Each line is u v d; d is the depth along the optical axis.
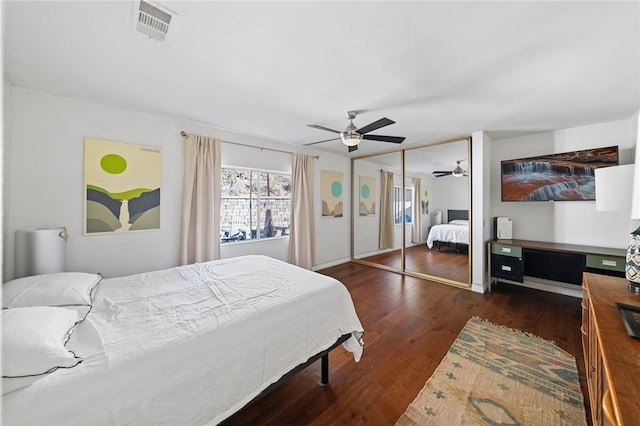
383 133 3.62
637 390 0.83
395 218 5.53
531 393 1.75
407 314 2.93
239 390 1.35
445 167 5.19
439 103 2.57
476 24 1.51
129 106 2.68
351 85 2.22
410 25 1.52
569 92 2.34
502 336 2.44
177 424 1.15
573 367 2.00
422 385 1.84
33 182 2.29
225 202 3.62
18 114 2.22
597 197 1.94
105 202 2.64
